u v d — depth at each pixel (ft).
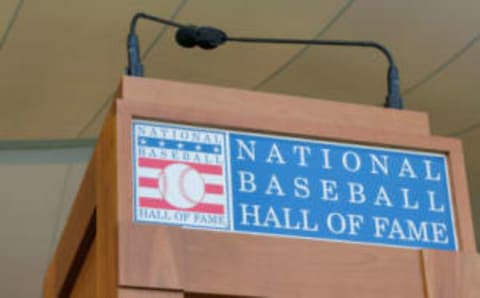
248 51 40.27
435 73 42.75
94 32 38.19
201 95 7.61
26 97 42.75
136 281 6.68
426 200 7.80
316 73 42.24
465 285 7.41
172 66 41.50
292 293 7.02
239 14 37.73
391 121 8.13
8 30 37.68
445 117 47.26
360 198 7.60
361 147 7.80
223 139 7.40
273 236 7.13
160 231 6.84
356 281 7.21
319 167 7.60
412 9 37.83
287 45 39.78
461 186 7.91
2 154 47.24
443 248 7.68
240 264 6.98
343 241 7.36
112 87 41.98
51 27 37.60
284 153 7.53
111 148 7.22
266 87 43.57
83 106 43.57
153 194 7.05
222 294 6.88
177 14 37.47
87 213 7.80
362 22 38.60
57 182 48.85
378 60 41.11
